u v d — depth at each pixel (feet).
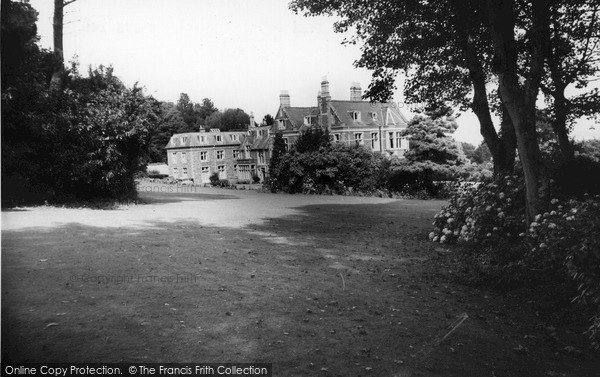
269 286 23.95
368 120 168.35
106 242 31.53
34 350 14.35
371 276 27.91
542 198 30.78
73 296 19.52
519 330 20.06
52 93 52.80
